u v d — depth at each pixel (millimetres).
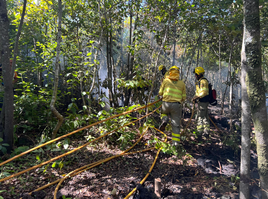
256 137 2186
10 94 3289
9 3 6375
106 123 3789
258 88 2078
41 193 2545
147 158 3803
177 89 3873
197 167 3650
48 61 4988
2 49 3170
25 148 3215
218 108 8328
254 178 3283
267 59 6438
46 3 5430
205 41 6535
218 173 3453
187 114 6785
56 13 5906
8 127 3311
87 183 2873
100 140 4266
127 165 3498
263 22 4207
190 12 4633
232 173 3457
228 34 4527
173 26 5234
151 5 4910
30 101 4266
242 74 2281
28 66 6066
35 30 6492
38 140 3867
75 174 3023
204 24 4789
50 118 4383
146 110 4672
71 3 5414
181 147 3754
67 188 2723
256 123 2137
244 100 2279
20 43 6457
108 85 5531
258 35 2061
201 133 4859
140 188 2824
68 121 3848
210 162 3758
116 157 3697
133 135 4230
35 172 3006
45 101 4523
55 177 2938
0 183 2648
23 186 2656
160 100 4098
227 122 6180
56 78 3176
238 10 4039
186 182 3143
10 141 3361
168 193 2816
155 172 3371
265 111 2107
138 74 4316
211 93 4875
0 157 3148
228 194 2807
